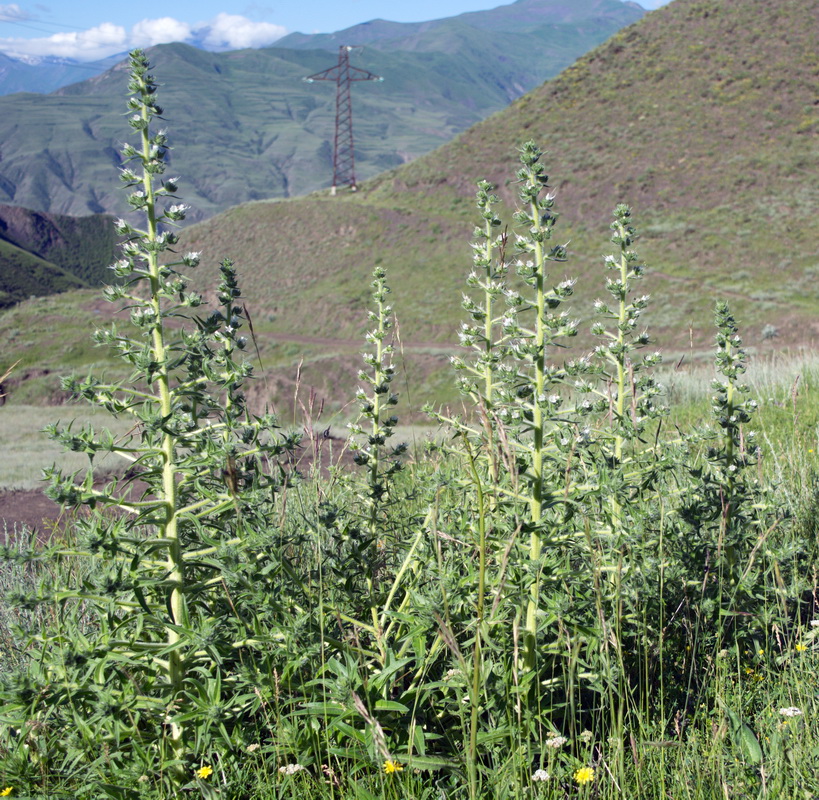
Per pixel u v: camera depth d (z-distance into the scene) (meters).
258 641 3.03
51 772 2.93
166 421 3.03
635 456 4.21
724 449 4.45
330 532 3.78
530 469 3.56
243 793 2.86
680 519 4.32
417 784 2.88
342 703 2.94
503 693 3.15
